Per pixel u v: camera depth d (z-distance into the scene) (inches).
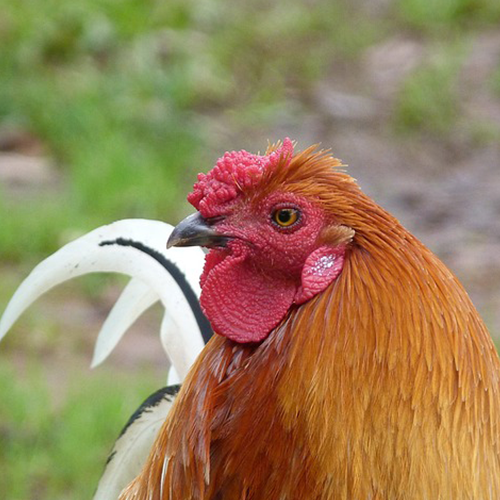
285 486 290.7
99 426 605.0
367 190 954.7
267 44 1221.7
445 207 922.7
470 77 1156.5
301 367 286.7
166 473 305.3
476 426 289.1
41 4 1189.7
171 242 307.9
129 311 400.8
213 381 300.4
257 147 1014.4
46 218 845.2
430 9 1306.6
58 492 564.7
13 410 615.8
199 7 1245.1
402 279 284.0
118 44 1161.4
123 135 995.9
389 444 281.9
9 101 1033.5
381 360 281.1
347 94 1131.3
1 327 362.0
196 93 1096.8
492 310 730.8
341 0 1376.7
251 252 299.7
